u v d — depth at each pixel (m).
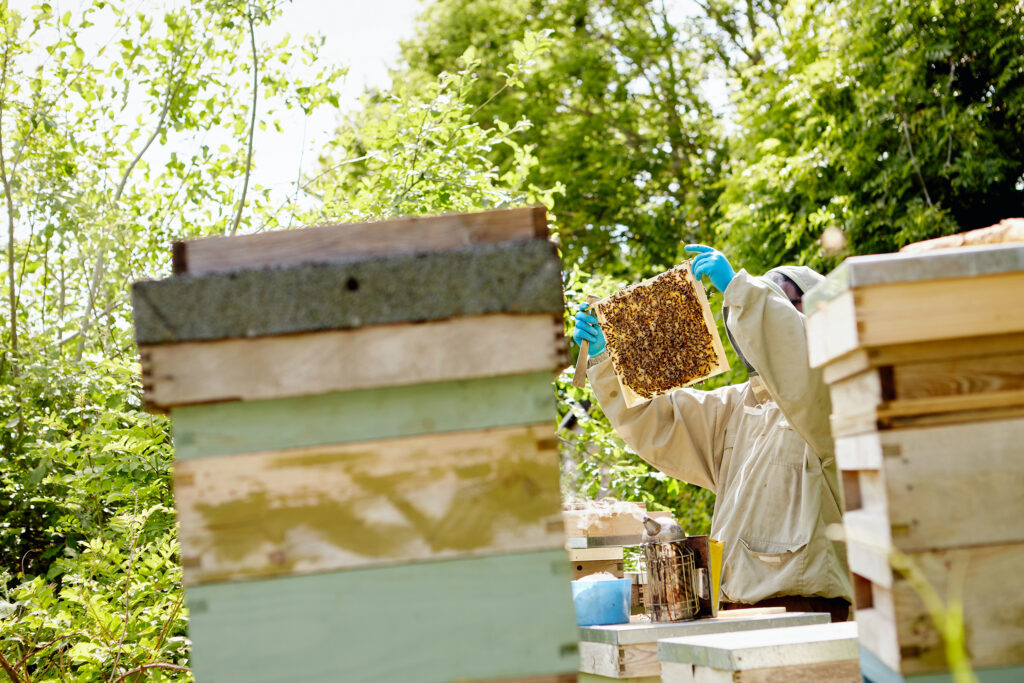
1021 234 1.73
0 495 5.09
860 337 1.41
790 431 3.12
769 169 11.22
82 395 4.76
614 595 2.68
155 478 4.33
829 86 10.71
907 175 9.76
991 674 1.38
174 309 1.46
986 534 1.40
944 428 1.42
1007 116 9.52
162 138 6.61
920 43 9.71
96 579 4.20
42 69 6.14
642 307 3.42
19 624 3.48
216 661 1.44
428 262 1.48
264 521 1.46
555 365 1.47
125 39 6.32
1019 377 1.43
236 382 1.46
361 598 1.45
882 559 1.43
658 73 16.78
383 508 1.46
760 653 1.80
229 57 6.68
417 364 1.47
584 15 17.02
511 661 1.44
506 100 16.00
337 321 1.47
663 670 2.20
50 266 6.43
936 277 1.42
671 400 3.51
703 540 2.61
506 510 1.46
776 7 16.42
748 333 2.85
